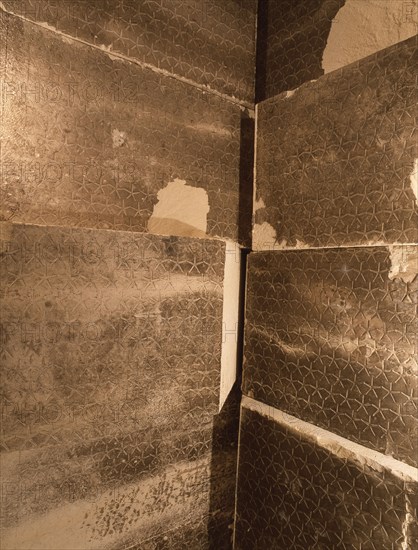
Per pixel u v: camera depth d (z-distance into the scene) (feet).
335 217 3.97
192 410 4.31
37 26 3.48
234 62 4.82
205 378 4.37
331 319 3.97
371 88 3.69
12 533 3.30
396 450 3.47
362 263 3.73
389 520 3.47
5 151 3.34
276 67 4.75
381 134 3.61
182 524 4.41
